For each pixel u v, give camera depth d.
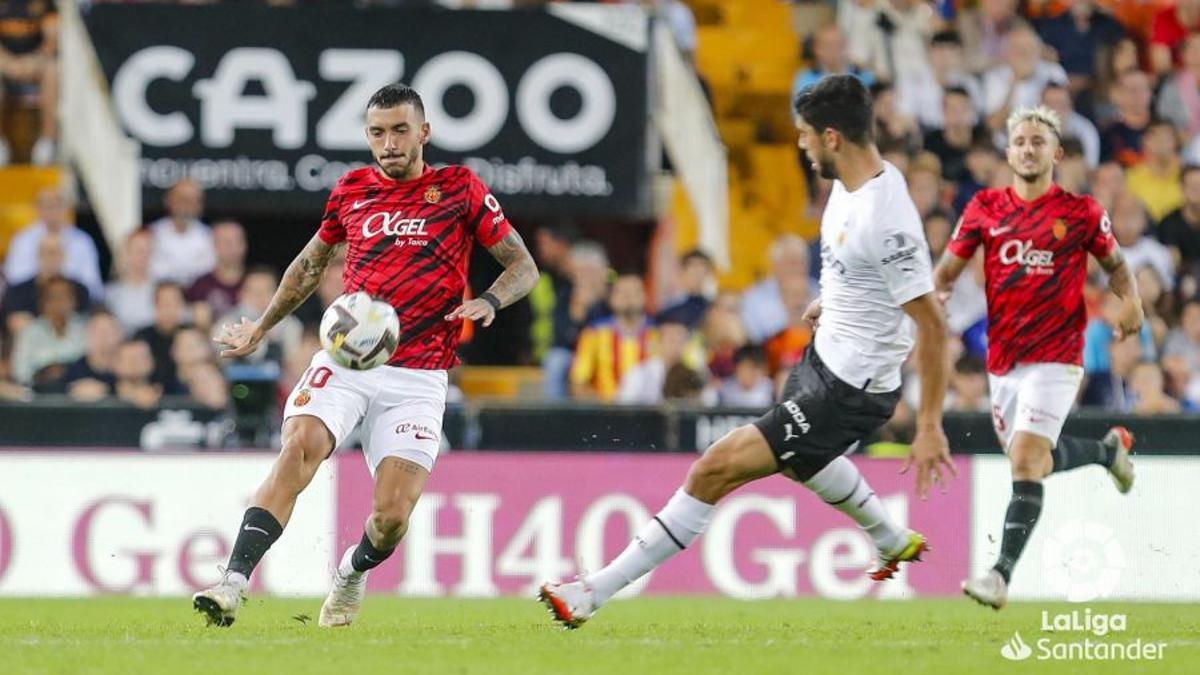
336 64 53.72
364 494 41.59
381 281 25.30
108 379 48.94
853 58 59.22
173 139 53.41
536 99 54.34
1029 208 29.73
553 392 52.88
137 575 41.34
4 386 49.62
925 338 24.28
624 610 35.16
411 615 32.25
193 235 52.78
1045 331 29.62
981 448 43.03
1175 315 54.03
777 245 54.50
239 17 53.56
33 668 20.66
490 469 42.34
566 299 53.66
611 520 42.56
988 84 59.03
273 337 49.56
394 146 24.94
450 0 56.03
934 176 55.25
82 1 53.50
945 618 32.41
